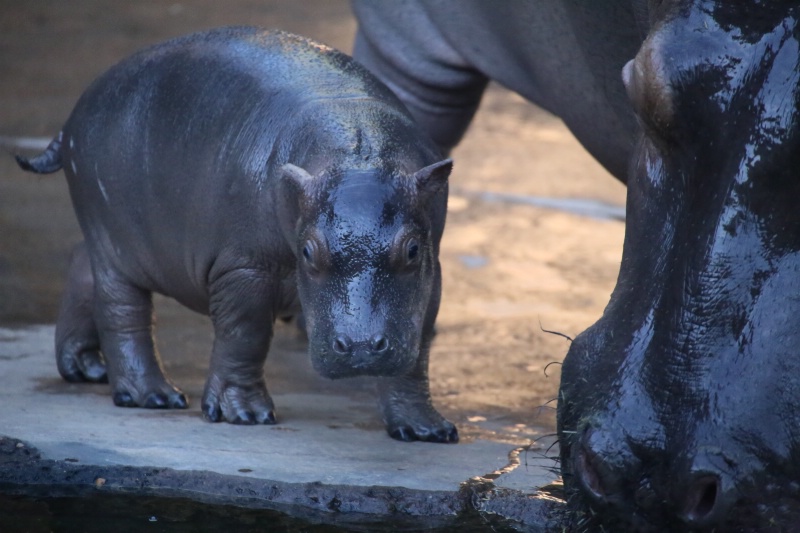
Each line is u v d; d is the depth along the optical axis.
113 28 40.50
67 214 21.59
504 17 13.58
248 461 10.70
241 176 11.02
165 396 12.41
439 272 11.28
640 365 7.73
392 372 9.55
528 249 20.98
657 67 7.75
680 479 7.31
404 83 16.20
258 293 11.31
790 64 7.47
